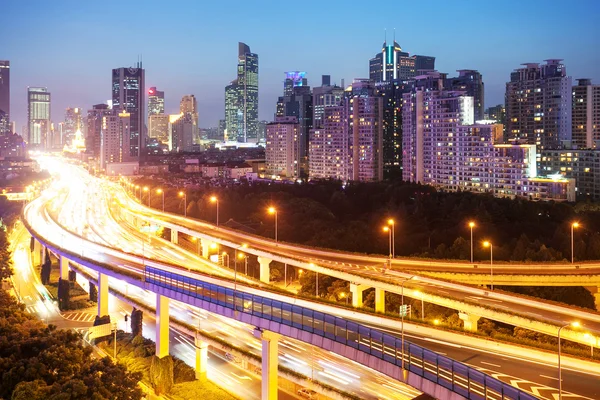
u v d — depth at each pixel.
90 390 112.69
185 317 166.12
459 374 92.44
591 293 199.75
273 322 122.12
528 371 107.12
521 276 182.25
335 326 112.38
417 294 154.00
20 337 136.38
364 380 126.81
